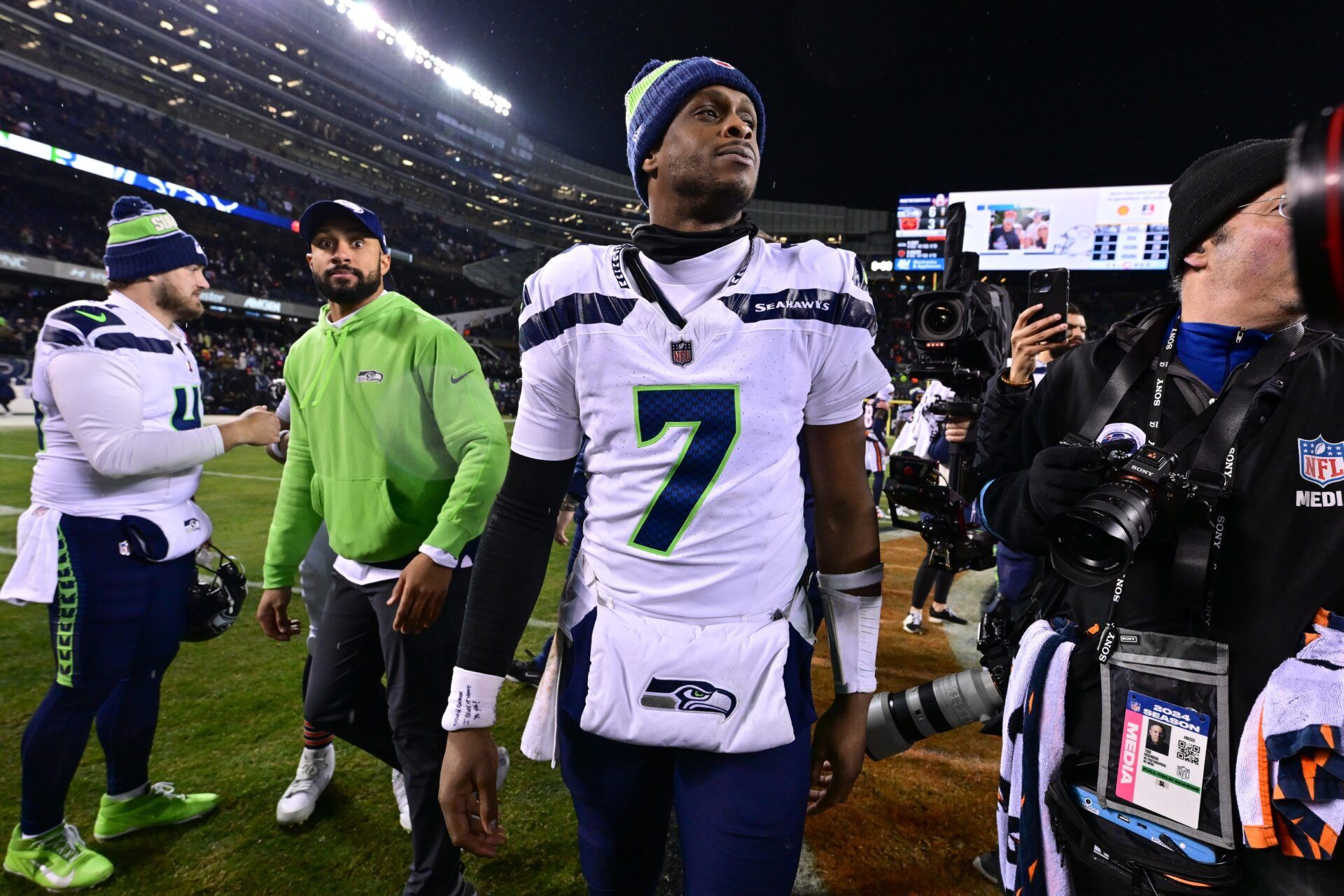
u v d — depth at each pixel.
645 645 1.03
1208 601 1.00
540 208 48.09
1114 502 0.93
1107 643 1.05
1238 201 1.02
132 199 1.98
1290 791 0.88
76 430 1.76
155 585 1.93
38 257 22.16
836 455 1.15
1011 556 2.51
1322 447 0.97
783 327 1.03
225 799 2.16
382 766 2.38
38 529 1.81
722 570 1.03
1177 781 0.98
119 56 26.92
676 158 1.07
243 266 29.62
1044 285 1.35
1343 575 0.94
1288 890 0.91
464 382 1.72
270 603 2.01
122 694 1.93
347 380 1.72
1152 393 1.12
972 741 2.63
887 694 1.70
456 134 41.22
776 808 1.05
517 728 2.64
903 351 27.23
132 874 1.84
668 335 1.03
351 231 1.78
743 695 1.03
